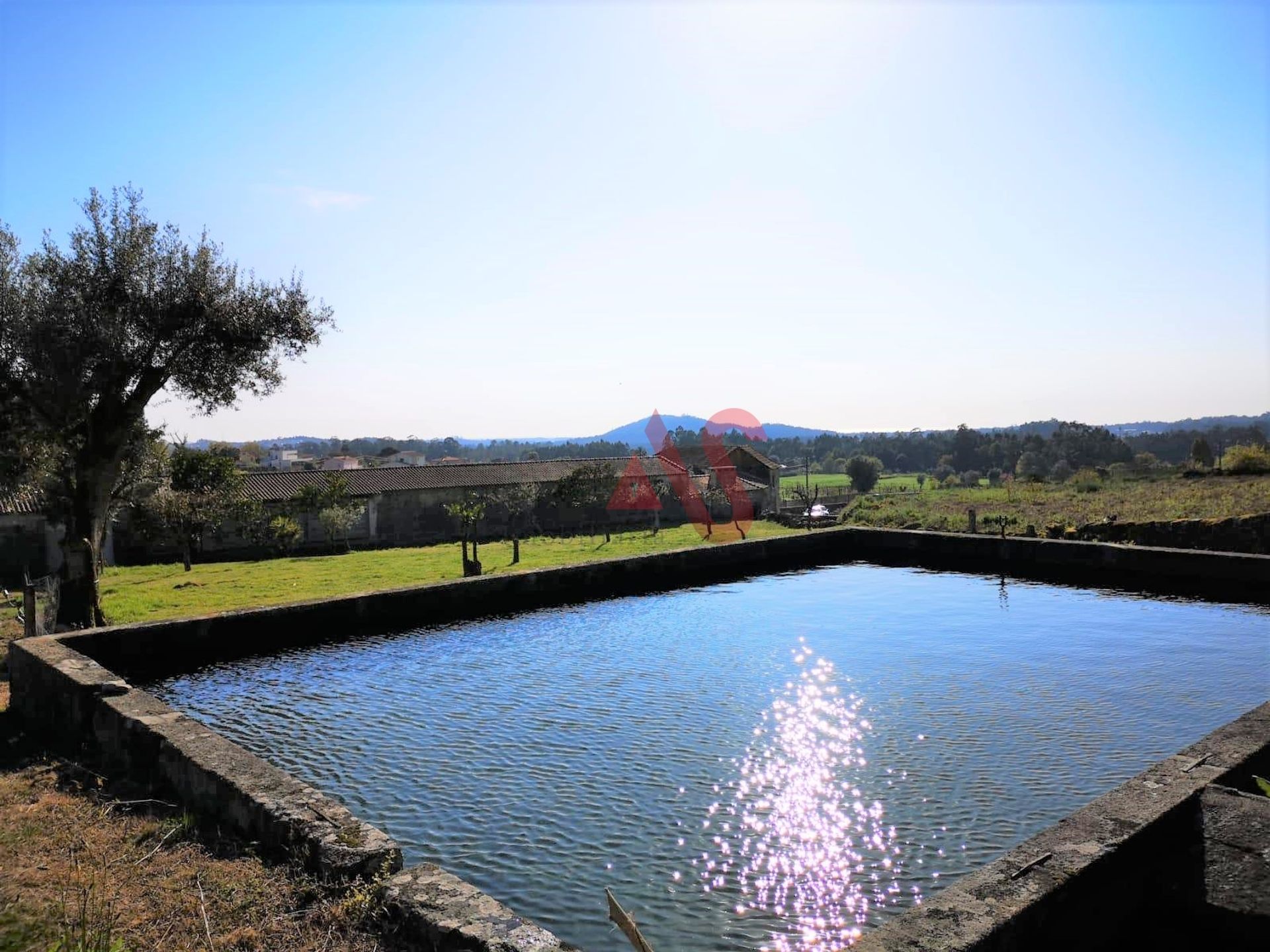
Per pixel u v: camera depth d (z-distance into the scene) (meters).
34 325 13.41
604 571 16.42
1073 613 14.11
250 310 15.38
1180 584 16.25
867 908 5.16
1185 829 4.61
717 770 7.32
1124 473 46.94
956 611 14.45
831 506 48.03
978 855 5.76
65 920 4.05
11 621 14.73
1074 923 3.89
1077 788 6.79
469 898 3.88
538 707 9.19
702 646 12.04
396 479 39.03
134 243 14.60
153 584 21.98
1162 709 8.77
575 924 5.00
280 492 35.16
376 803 6.73
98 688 7.50
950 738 7.98
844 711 8.83
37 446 15.07
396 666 11.17
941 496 41.34
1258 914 3.98
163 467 24.81
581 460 45.91
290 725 8.75
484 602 14.70
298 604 12.52
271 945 3.79
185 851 4.95
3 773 6.84
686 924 5.02
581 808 6.57
